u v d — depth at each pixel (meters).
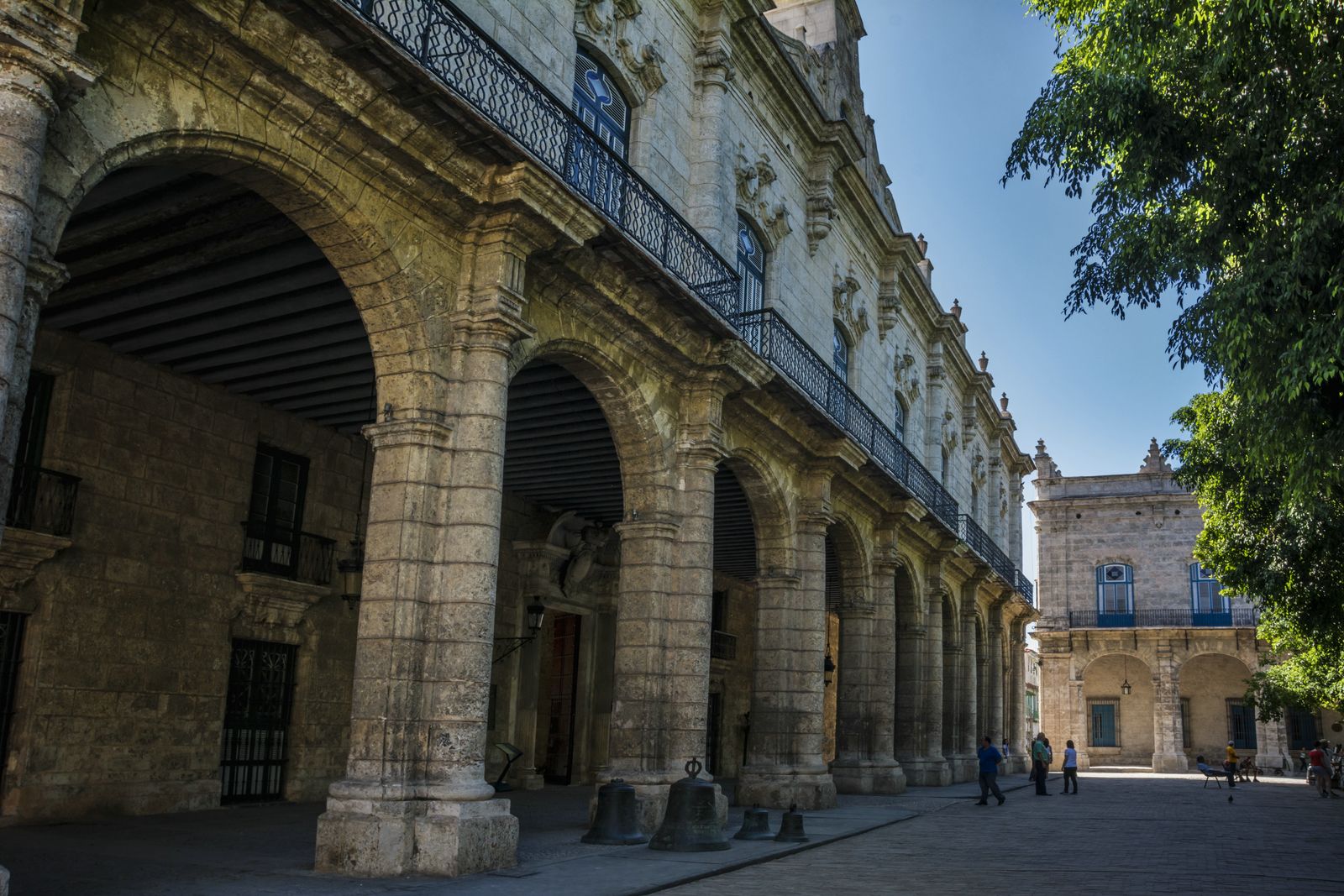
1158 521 49.09
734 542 25.97
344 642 17.38
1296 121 10.00
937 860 12.19
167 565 14.42
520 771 21.06
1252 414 11.55
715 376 14.74
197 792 14.55
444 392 10.37
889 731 22.98
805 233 21.00
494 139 9.87
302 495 16.94
